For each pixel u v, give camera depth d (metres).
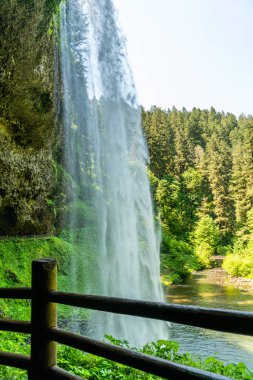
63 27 20.36
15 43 10.55
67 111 22.48
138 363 1.53
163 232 38.03
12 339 5.49
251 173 47.09
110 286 19.09
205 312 1.33
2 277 12.03
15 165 12.91
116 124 25.81
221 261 39.88
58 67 19.33
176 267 32.47
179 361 4.95
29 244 14.75
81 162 25.55
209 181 56.03
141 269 23.66
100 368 3.92
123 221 24.83
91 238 21.80
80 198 24.19
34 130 13.34
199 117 87.75
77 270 16.92
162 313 1.46
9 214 14.09
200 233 43.62
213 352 11.62
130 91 25.41
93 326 11.92
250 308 18.70
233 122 85.75
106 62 23.58
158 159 54.16
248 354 11.44
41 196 15.65
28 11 10.36
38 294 1.94
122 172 25.89
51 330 1.91
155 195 43.22
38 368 1.91
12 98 11.50
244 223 45.28
